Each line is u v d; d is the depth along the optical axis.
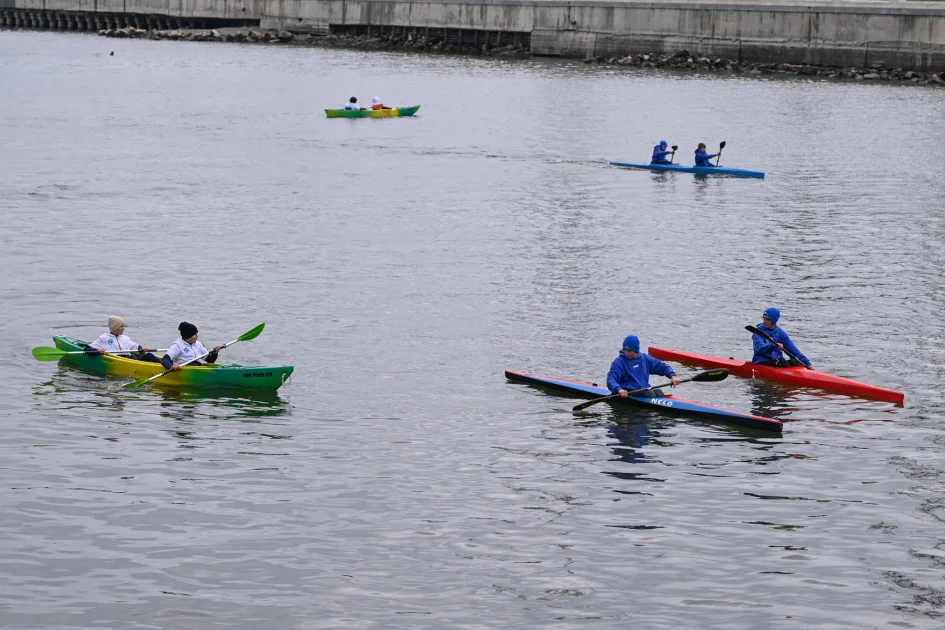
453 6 133.88
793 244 40.97
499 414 23.78
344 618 15.64
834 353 28.34
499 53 130.12
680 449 21.95
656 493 19.88
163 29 164.00
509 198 49.69
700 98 91.31
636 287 34.69
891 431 23.03
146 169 55.09
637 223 44.62
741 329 30.44
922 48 106.19
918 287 35.03
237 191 49.84
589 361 27.56
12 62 117.56
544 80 104.31
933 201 49.91
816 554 17.67
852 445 22.25
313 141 66.69
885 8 107.19
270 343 28.38
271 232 41.56
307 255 38.03
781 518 18.92
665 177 56.16
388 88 96.75
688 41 117.88
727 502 19.53
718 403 24.73
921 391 25.55
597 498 19.62
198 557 17.30
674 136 70.94
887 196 51.09
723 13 115.50
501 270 36.53
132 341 26.66
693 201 49.62
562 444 22.16
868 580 16.86
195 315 30.66
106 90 92.56
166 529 18.17
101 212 44.28
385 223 43.72
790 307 32.62
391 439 22.25
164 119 75.25
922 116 81.12
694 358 27.52
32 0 176.00
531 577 16.84
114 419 22.98
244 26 154.62
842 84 102.69
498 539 18.05
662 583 16.72
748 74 110.94
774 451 21.89
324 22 145.88
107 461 20.81
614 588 16.56
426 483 20.16
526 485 20.16
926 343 29.23
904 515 19.09
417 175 55.44
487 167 58.31
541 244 40.56
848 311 32.19
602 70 114.25
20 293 32.31
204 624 15.45
